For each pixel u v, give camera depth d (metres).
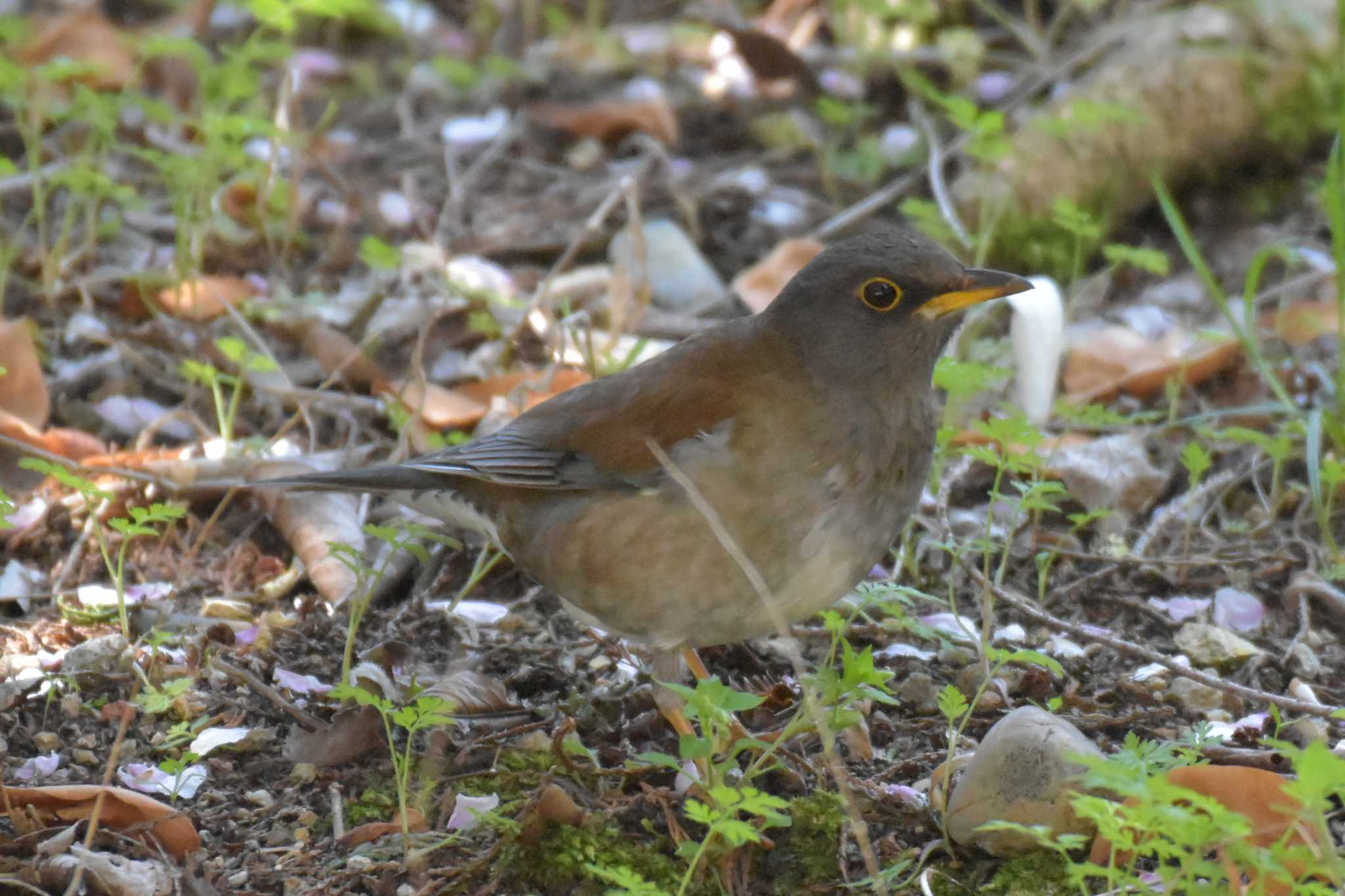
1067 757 6.45
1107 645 9.91
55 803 8.12
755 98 17.75
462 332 13.51
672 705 8.68
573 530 8.73
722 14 19.50
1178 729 9.12
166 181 14.65
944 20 18.59
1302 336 13.52
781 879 7.97
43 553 11.12
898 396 8.55
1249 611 10.58
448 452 9.23
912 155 16.36
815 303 8.47
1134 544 11.46
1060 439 11.95
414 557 11.00
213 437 12.23
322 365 13.19
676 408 8.45
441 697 8.79
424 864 7.99
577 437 8.65
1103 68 16.09
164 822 8.10
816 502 8.41
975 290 8.41
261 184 14.77
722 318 14.14
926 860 8.00
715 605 8.61
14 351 12.10
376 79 18.56
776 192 16.16
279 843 8.22
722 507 8.38
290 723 9.16
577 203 15.93
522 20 19.50
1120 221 15.64
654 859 8.00
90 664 9.55
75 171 13.73
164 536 11.02
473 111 17.70
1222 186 16.09
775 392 8.41
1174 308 14.52
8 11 18.98
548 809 8.08
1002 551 11.23
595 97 17.77
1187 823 6.28
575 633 10.38
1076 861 7.86
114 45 17.09
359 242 15.09
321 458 11.97
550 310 14.05
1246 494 11.98
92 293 13.92
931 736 9.11
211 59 18.52
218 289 13.83
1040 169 15.23
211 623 10.09
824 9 19.16
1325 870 6.34
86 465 11.42
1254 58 15.80
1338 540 11.36
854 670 7.66
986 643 9.15
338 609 10.47
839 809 8.26
